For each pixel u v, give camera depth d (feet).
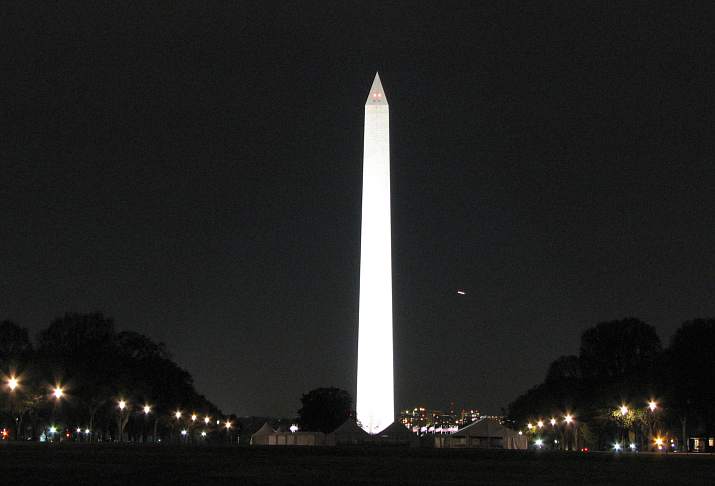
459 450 501.15
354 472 230.48
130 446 512.22
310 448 506.07
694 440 619.67
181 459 296.92
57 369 572.92
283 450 445.78
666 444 603.26
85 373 593.83
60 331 653.30
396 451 458.91
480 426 640.99
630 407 575.79
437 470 249.14
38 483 172.24
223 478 196.54
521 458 364.99
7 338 606.96
